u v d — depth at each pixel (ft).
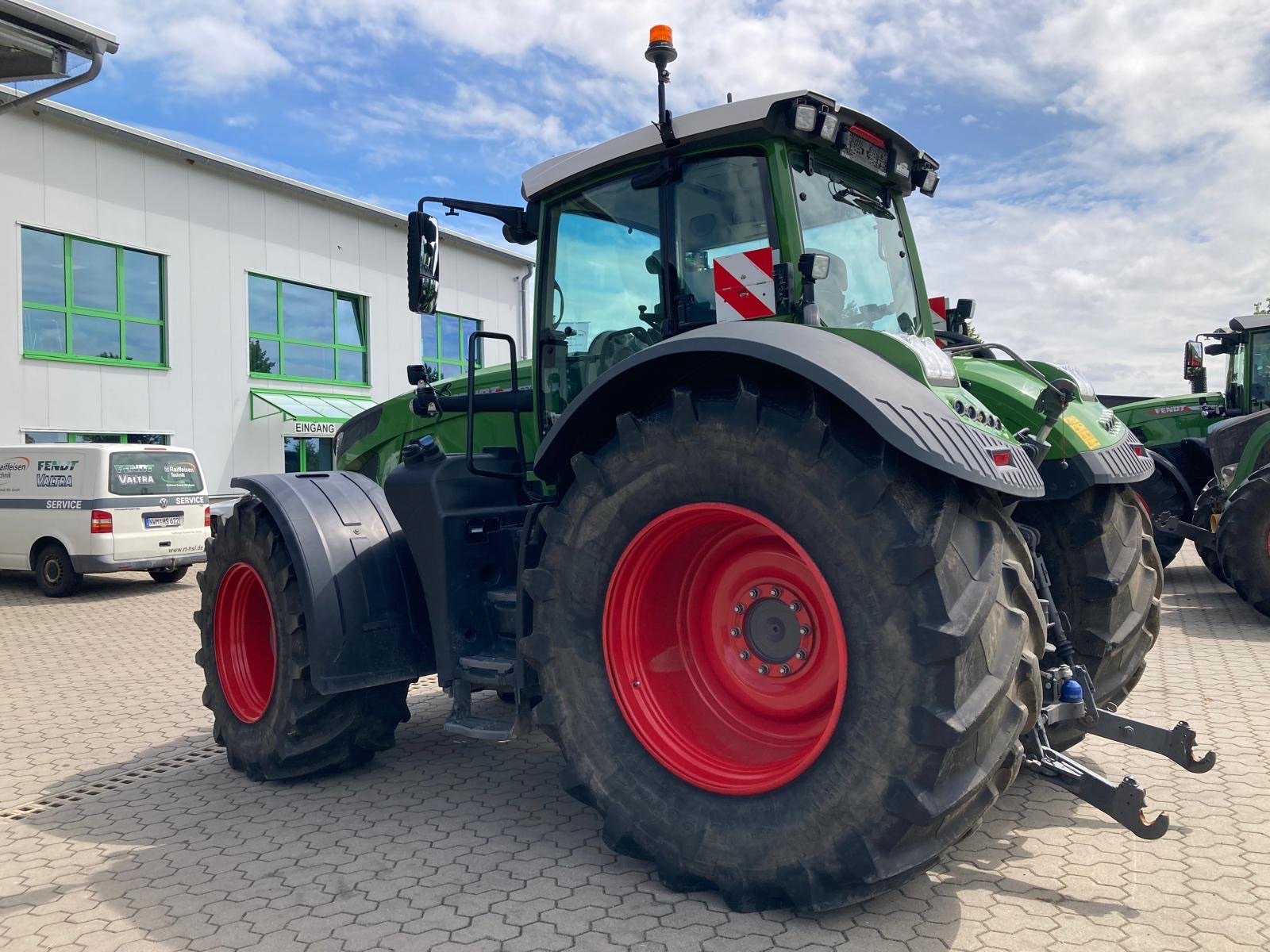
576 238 12.62
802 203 11.06
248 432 56.54
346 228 62.39
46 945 8.52
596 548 9.73
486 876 9.70
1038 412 11.62
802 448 8.41
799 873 8.23
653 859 9.25
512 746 14.74
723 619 10.09
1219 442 28.07
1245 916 8.48
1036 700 8.68
